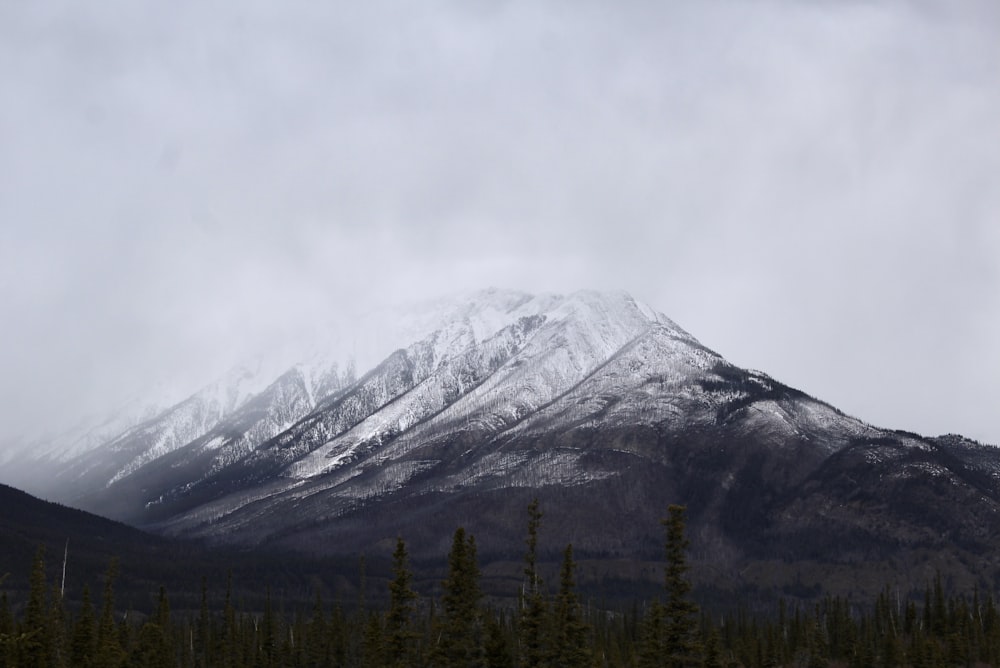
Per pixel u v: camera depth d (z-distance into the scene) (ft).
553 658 383.45
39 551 497.46
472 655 391.65
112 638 497.46
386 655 383.65
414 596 383.04
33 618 474.49
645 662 392.88
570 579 391.04
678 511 366.43
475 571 386.52
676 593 362.33
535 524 411.13
